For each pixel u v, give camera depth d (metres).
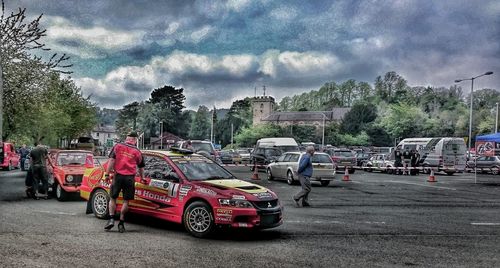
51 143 55.59
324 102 185.88
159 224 9.94
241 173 29.89
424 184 24.39
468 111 106.00
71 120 56.66
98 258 6.86
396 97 146.62
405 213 12.91
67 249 7.39
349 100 185.62
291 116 146.75
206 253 7.40
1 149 22.66
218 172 9.82
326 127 108.06
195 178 9.26
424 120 104.06
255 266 6.68
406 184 24.17
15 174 25.84
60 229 9.05
